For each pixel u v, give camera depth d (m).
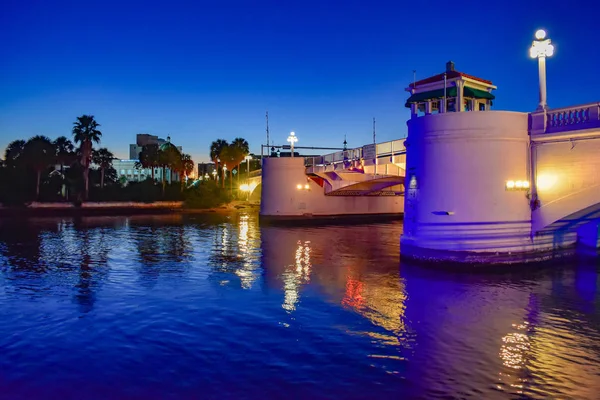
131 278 20.30
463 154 20.34
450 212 20.55
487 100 27.36
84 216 65.12
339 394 8.85
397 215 57.88
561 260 21.97
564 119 19.20
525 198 20.44
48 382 9.43
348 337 12.19
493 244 20.19
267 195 51.34
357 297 16.58
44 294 17.22
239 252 28.53
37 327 13.11
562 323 13.47
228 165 99.12
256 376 9.67
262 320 13.75
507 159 20.06
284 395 8.81
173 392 8.95
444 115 20.69
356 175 44.97
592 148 18.56
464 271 20.33
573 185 19.19
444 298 16.31
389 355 10.89
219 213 74.75
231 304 15.70
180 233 40.81
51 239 35.81
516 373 9.88
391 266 22.69
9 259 25.64
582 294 16.75
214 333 12.53
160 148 97.69
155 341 11.88
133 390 9.06
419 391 8.99
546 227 20.53
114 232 41.62
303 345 11.56
